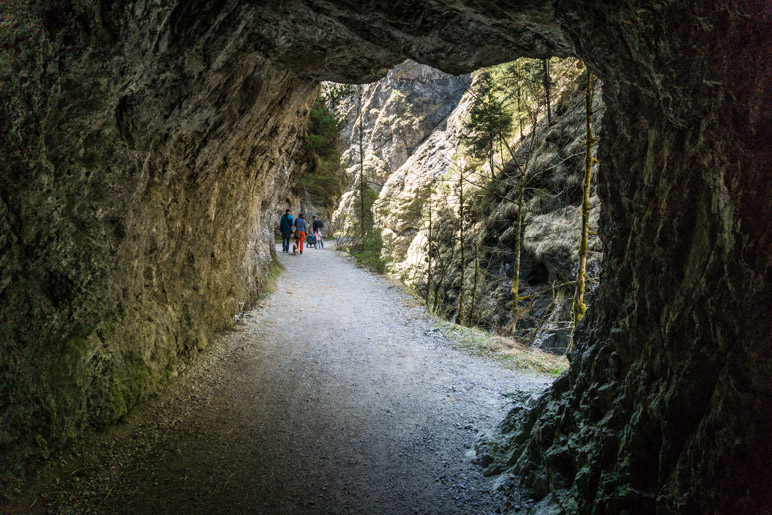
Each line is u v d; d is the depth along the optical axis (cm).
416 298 1109
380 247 1630
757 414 161
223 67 445
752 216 167
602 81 258
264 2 396
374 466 381
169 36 346
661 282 228
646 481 226
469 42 421
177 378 528
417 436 434
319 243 2528
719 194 184
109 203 363
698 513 182
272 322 830
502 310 1606
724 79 172
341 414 478
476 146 1920
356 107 5184
